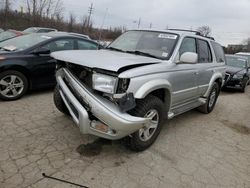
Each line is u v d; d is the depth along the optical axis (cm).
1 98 507
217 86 598
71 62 324
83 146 357
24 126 402
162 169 325
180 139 424
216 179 319
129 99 296
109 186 279
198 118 555
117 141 381
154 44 419
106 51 411
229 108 687
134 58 353
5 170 287
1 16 3109
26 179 275
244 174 339
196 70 455
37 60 547
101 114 292
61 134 386
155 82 333
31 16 3319
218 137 455
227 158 377
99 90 299
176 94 402
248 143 444
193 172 328
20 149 333
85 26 3991
